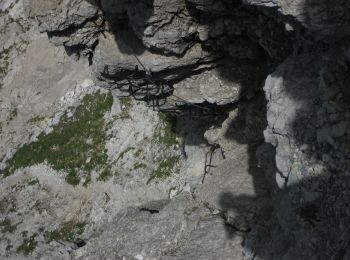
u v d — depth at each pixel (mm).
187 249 16391
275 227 14578
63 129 32875
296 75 11938
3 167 34594
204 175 19062
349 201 10758
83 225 28312
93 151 30156
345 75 11133
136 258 17859
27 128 35188
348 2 9938
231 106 17422
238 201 16328
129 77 16812
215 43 15320
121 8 14875
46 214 30484
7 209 32375
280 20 12266
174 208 18359
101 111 31297
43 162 32562
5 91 37562
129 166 27062
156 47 15219
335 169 11000
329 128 11117
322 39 10805
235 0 13625
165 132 25781
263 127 16656
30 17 16266
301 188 11555
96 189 28797
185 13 14539
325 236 11328
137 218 19172
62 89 34594
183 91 16938
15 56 38281
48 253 28984
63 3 15438
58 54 35844
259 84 16234
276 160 12000
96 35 16141
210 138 18109
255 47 15297
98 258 18969
